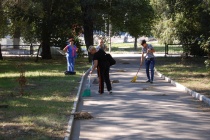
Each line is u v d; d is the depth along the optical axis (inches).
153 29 1630.2
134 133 334.0
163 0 1225.4
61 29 1267.2
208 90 561.3
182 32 1282.0
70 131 327.0
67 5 1211.2
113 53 1809.8
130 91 592.7
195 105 469.7
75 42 1357.0
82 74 820.6
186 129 347.3
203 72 840.9
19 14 1194.6
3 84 641.0
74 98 505.4
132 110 439.5
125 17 1219.9
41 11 1122.0
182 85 620.7
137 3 1168.8
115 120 387.5
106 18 1230.9
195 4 1091.9
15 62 1205.7
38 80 703.1
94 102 495.8
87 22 1250.6
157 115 410.3
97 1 1172.5
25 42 1808.6
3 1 907.4
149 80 706.8
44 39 1278.3
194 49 1288.1
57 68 981.2
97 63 561.3
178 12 1198.3
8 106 433.7
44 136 305.1
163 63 1132.5
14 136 302.2
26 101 472.7
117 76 810.2
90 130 346.9
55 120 365.7
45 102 469.1
